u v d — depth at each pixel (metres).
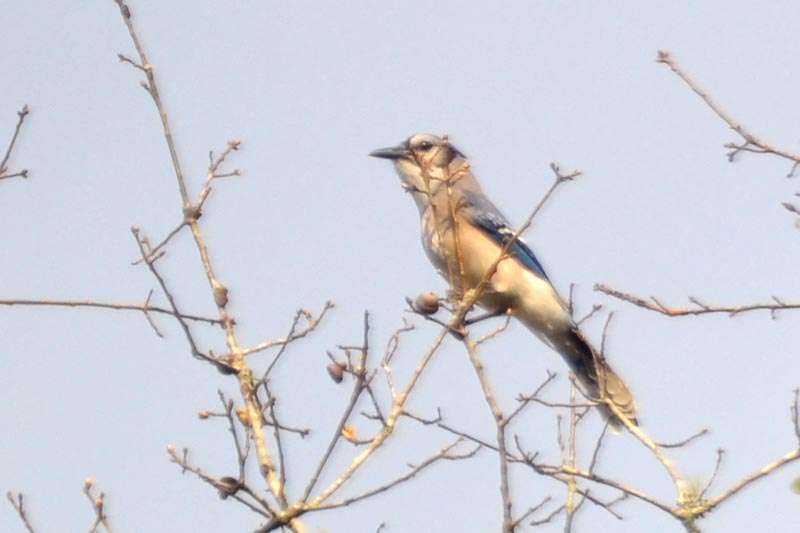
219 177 10.73
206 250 10.50
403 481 9.38
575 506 9.82
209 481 9.34
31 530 9.25
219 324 10.26
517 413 9.69
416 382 9.70
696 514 9.59
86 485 9.34
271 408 9.53
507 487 9.33
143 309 10.34
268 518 9.23
